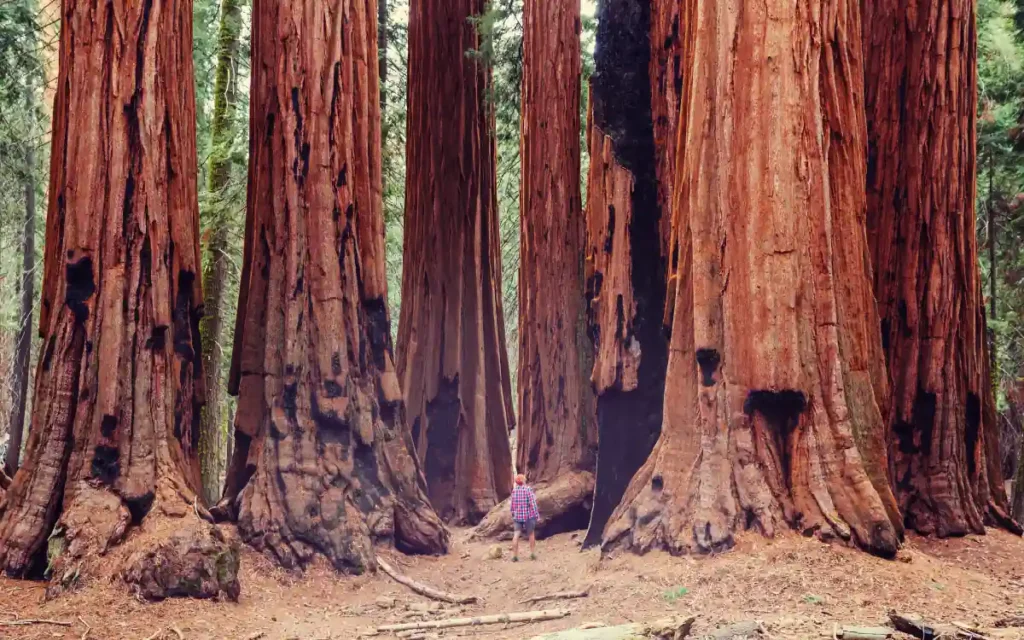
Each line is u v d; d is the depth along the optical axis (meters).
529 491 12.71
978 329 12.88
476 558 12.30
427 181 18.95
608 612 8.30
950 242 12.35
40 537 9.05
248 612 8.59
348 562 10.21
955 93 12.44
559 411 16.33
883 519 8.98
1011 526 12.07
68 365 9.52
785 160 9.88
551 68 17.20
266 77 11.51
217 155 17.73
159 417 9.67
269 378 10.90
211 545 8.73
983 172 20.97
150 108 9.95
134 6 9.93
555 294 16.72
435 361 18.38
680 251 10.67
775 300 9.71
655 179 13.86
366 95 11.95
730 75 10.17
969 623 7.02
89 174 9.70
